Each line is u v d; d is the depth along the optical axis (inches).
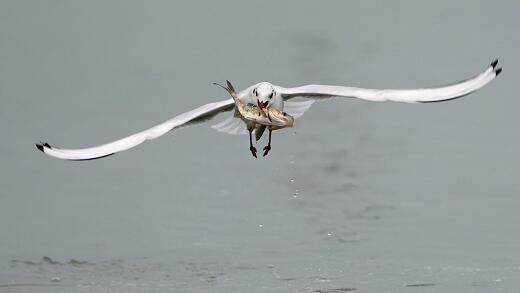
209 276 483.2
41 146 344.2
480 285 461.4
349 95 365.1
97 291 463.2
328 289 460.8
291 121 381.7
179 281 479.5
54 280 480.4
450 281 467.8
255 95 387.2
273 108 385.7
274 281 476.1
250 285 470.9
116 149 356.5
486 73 334.0
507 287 458.0
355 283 469.7
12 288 467.5
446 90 338.6
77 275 488.7
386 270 487.2
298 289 461.7
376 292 454.9
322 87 384.5
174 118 377.1
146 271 494.3
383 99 348.8
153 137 365.7
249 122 401.1
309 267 493.7
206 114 397.1
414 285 464.4
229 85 388.2
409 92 344.8
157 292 462.9
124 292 460.4
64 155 347.3
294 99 398.0
